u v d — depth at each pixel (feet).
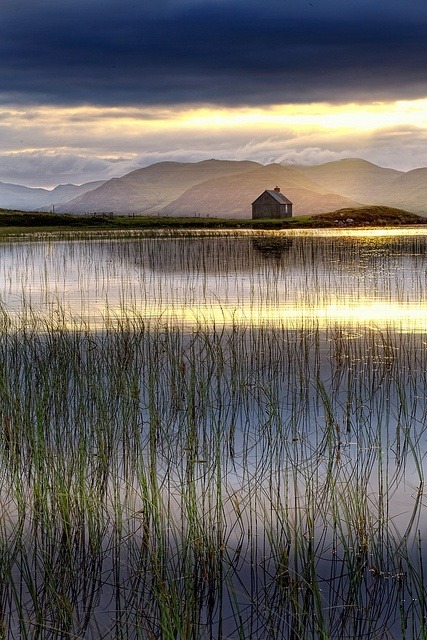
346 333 60.03
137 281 102.37
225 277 105.19
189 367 46.14
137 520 26.76
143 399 40.24
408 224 328.08
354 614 21.08
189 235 206.18
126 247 162.40
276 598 21.88
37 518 26.50
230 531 25.61
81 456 28.25
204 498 26.09
